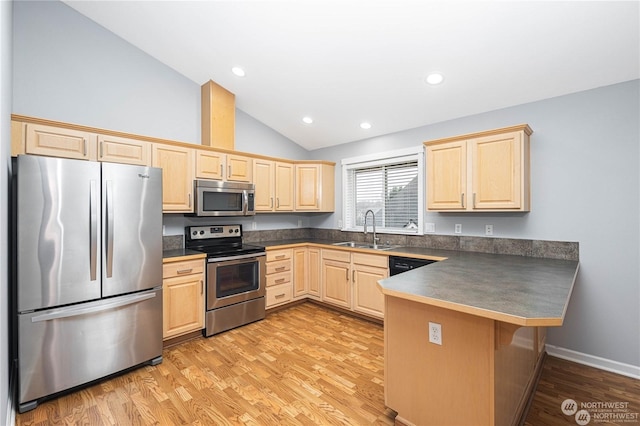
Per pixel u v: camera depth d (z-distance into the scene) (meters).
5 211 1.66
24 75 2.40
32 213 1.86
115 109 2.87
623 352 2.25
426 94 2.86
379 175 3.96
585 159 2.39
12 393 1.88
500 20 1.95
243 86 3.36
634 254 2.20
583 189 2.40
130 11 2.54
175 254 2.86
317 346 2.70
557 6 1.79
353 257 3.42
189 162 3.09
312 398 1.94
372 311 3.22
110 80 2.84
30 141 2.15
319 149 4.65
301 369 2.30
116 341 2.18
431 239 3.32
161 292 2.46
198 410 1.83
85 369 2.04
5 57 1.62
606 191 2.31
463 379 1.43
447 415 1.48
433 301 1.37
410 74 2.64
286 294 3.72
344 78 2.89
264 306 3.43
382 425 1.70
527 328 1.92
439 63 2.44
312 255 3.93
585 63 2.15
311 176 4.20
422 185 3.42
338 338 2.88
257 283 3.36
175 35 2.73
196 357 2.50
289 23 2.31
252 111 3.93
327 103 3.39
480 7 1.88
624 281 2.24
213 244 3.60
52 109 2.52
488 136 2.61
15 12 2.37
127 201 2.26
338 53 2.56
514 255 2.73
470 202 2.71
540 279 1.76
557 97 2.52
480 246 2.96
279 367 2.33
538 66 2.27
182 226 3.39
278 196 3.96
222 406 1.86
